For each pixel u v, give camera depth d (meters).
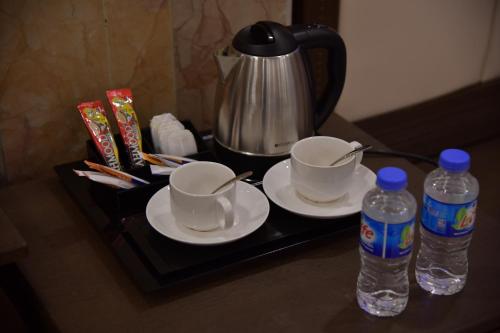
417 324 0.83
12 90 1.08
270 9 1.25
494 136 1.90
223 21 1.21
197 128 1.30
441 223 0.82
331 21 1.40
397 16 1.52
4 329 0.96
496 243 0.97
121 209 1.01
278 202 0.98
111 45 1.12
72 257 0.95
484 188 1.75
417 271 0.91
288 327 0.83
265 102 1.04
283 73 1.03
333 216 0.96
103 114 1.08
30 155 1.14
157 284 0.87
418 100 1.71
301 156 1.00
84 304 0.87
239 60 1.04
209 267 0.90
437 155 1.81
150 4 1.11
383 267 0.90
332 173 0.95
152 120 1.12
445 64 1.69
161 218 0.96
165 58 1.17
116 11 1.09
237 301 0.87
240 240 0.94
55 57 1.08
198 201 0.89
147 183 1.02
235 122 1.08
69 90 1.12
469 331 0.83
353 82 1.56
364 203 0.82
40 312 0.88
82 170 1.10
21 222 1.03
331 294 0.88
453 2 1.59
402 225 0.77
